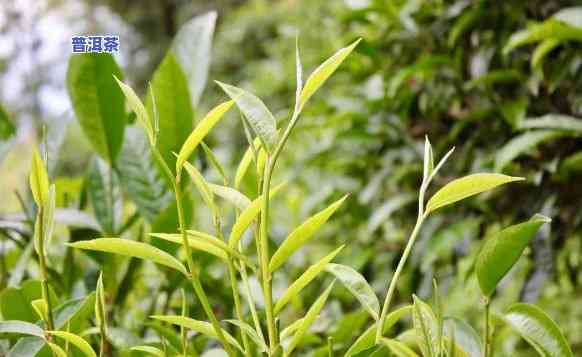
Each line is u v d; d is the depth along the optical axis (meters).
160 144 0.65
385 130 1.14
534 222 0.47
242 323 0.49
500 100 0.99
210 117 0.48
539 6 1.01
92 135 0.70
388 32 1.17
